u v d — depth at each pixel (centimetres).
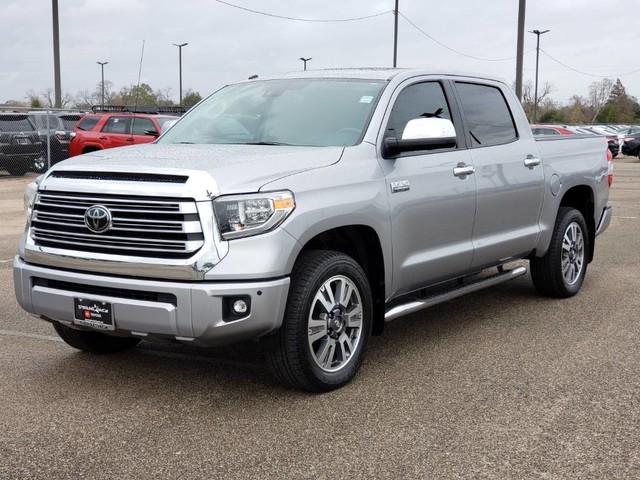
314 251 448
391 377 481
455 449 372
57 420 414
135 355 533
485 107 611
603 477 342
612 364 504
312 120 516
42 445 381
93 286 422
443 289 666
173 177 406
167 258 402
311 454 368
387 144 486
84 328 441
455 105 575
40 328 607
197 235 398
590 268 861
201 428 402
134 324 411
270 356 433
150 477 346
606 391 452
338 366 459
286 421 410
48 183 441
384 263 485
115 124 2109
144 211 405
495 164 590
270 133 517
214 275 396
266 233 407
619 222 1304
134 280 408
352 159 470
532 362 510
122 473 350
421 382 471
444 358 521
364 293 467
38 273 440
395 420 410
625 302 688
